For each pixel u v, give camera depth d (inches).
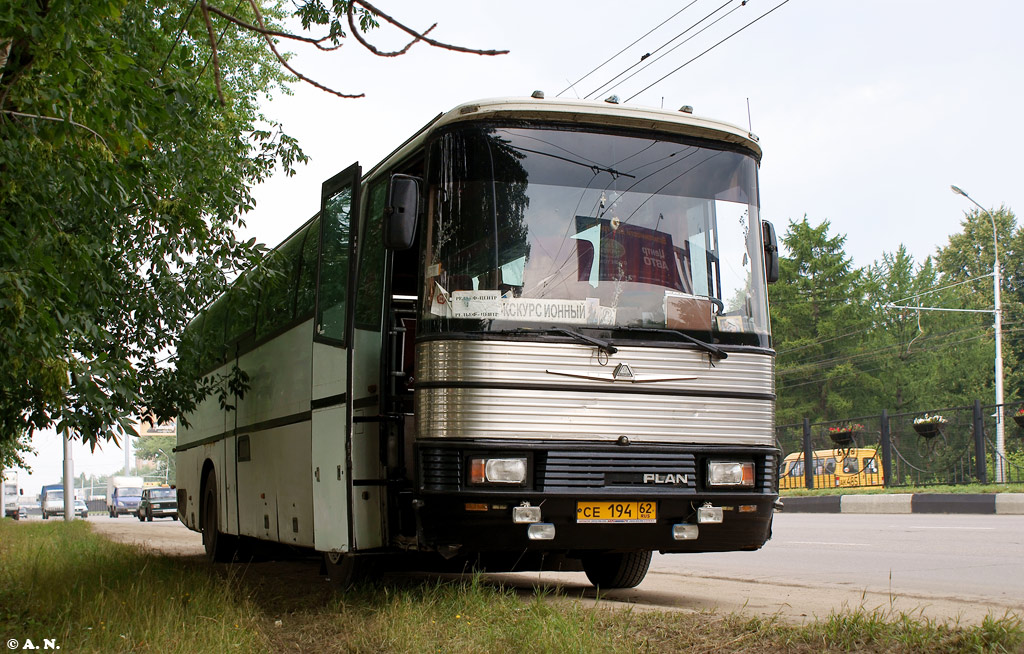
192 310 415.8
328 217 347.3
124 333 408.2
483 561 331.9
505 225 280.8
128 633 259.4
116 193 271.3
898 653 206.8
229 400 495.2
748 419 291.7
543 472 267.3
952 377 2272.4
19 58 235.9
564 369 273.1
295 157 457.7
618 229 289.9
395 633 244.8
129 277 394.6
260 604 333.7
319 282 348.8
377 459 312.7
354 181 314.0
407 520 306.5
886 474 1002.7
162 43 311.9
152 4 280.1
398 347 327.3
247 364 465.7
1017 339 2413.9
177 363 423.8
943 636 216.5
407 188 279.0
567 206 286.8
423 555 319.3
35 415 306.0
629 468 274.4
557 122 292.2
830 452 1084.5
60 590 344.8
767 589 354.9
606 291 283.3
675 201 298.5
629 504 274.7
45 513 2498.8
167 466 5049.2
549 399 270.8
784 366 2228.1
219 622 270.5
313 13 240.4
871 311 2368.4
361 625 264.5
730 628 234.7
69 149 257.6
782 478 1155.9
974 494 786.8
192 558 583.8
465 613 267.1
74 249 299.3
